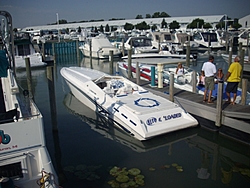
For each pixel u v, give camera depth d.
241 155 6.44
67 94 12.02
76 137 7.39
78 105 10.17
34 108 4.47
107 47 25.64
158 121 7.07
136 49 23.78
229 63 17.16
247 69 15.49
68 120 8.70
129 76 12.95
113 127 7.86
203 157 6.25
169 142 7.08
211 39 29.81
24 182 3.96
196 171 5.62
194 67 19.53
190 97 8.62
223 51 28.98
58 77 16.84
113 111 7.70
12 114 4.52
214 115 7.41
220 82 7.05
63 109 9.80
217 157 6.29
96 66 22.83
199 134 7.55
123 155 6.32
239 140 6.90
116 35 41.25
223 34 34.88
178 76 10.42
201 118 7.83
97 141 7.11
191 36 29.81
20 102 5.64
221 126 7.27
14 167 3.97
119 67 16.19
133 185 5.07
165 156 6.29
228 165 5.94
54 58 23.09
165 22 64.44
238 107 7.43
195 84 9.40
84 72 11.39
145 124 6.89
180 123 7.20
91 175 5.45
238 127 6.88
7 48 6.91
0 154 3.84
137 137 6.89
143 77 12.61
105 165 5.84
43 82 15.54
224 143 7.04
